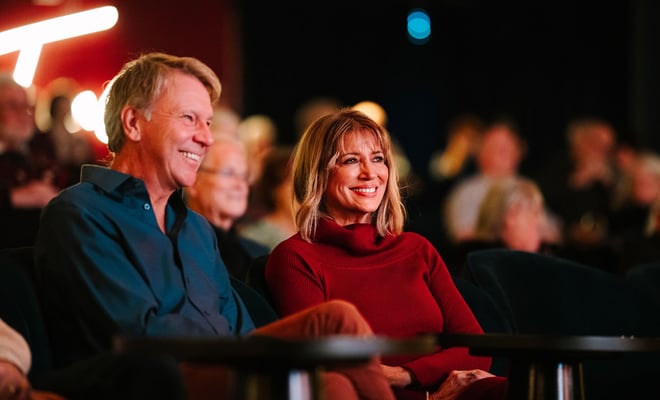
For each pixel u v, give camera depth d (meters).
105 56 9.16
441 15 15.31
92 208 4.11
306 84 15.37
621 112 14.05
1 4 8.55
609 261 7.33
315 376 3.41
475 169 12.43
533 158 14.55
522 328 5.32
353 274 4.75
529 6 14.76
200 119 4.34
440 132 15.47
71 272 3.99
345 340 3.15
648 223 7.35
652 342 3.90
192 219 4.43
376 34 15.47
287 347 3.13
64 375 3.57
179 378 3.38
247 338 3.27
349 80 15.45
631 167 9.86
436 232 12.45
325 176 4.86
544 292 5.39
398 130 15.52
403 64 15.46
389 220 4.95
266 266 4.79
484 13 15.12
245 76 15.10
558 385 3.97
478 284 5.32
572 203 10.25
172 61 4.36
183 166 4.30
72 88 8.33
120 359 3.42
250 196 7.31
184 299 4.20
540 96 14.66
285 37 15.24
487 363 4.88
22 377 3.55
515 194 6.66
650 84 13.02
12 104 6.19
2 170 6.08
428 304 4.78
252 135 10.26
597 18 14.20
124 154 4.33
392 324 4.70
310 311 3.86
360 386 3.93
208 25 11.16
